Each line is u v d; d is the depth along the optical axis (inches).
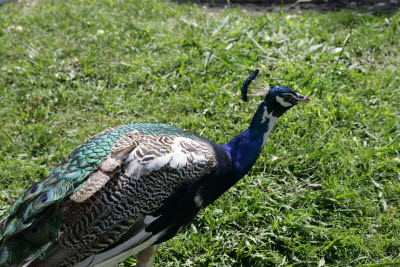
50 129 85.5
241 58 95.9
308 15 109.5
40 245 56.6
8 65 98.4
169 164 60.4
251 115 85.4
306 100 66.0
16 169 79.6
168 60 97.3
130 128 64.1
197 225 71.9
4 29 110.7
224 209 73.3
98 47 102.3
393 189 75.1
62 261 57.0
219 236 70.7
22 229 56.6
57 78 95.1
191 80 93.5
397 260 67.7
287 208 72.9
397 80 90.7
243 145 65.6
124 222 58.6
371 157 78.8
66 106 90.3
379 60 96.7
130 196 58.7
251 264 68.9
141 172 59.3
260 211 72.9
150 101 89.4
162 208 60.2
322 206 73.7
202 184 62.2
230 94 88.0
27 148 83.4
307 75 90.7
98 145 60.5
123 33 106.2
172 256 69.2
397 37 100.6
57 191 57.7
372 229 71.1
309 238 70.4
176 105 88.0
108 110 88.4
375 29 103.4
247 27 104.0
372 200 74.0
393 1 116.8
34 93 92.0
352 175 76.3
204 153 62.6
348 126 83.7
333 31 104.8
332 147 80.0
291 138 81.5
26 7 124.6
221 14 115.8
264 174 77.5
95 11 117.1
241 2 123.7
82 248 57.4
